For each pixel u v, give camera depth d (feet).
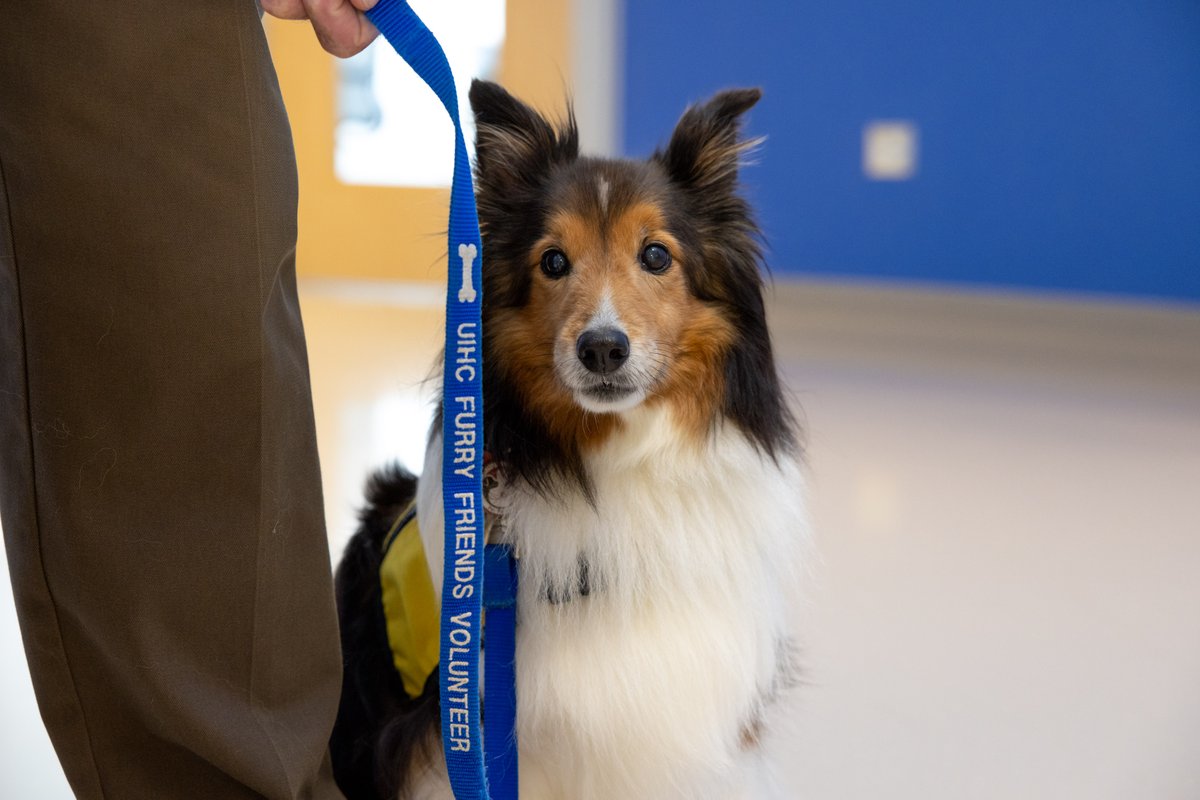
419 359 20.93
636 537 6.45
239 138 4.76
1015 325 25.36
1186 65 23.36
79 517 4.98
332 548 11.47
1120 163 24.21
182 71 4.65
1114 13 23.67
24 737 7.65
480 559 5.44
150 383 4.88
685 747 6.45
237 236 4.83
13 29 4.48
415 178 29.78
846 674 9.80
